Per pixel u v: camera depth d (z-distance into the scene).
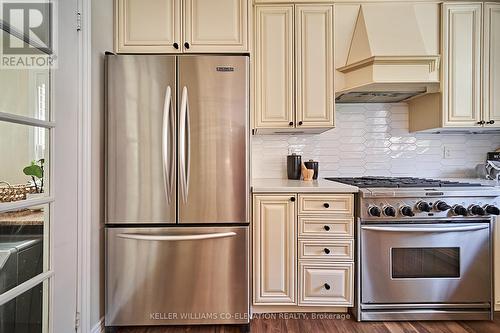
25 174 1.20
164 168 1.72
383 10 2.15
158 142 1.73
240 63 1.75
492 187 1.85
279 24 2.15
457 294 1.87
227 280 1.77
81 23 1.53
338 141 2.53
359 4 2.17
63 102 1.40
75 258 1.50
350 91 2.14
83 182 1.54
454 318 1.87
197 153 1.74
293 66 2.16
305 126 2.17
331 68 2.15
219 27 1.91
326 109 2.16
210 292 1.77
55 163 1.35
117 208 1.73
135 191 1.73
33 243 1.24
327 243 1.87
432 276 1.86
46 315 1.31
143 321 1.76
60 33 1.37
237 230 1.76
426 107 2.32
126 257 1.74
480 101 2.18
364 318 1.86
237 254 1.77
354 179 2.29
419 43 2.07
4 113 1.08
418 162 2.53
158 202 1.73
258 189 1.86
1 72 1.08
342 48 2.18
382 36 2.08
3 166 1.10
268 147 2.51
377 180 2.21
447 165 2.53
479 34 2.18
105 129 1.73
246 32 1.91
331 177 2.51
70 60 1.45
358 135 2.53
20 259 1.18
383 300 1.86
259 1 2.13
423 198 1.82
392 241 1.85
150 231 1.74
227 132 1.75
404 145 2.54
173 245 1.75
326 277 1.88
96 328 1.67
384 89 2.14
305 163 2.40
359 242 1.85
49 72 1.31
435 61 2.04
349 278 1.87
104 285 1.76
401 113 2.53
